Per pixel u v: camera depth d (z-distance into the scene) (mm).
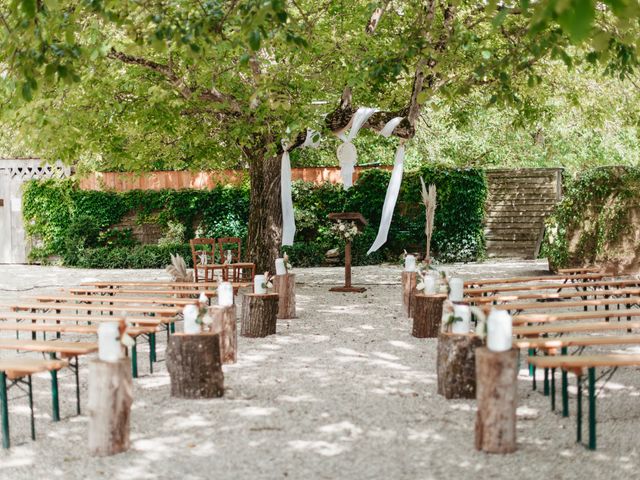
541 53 5996
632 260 11797
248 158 11703
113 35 7484
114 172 17359
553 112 13070
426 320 7086
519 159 19734
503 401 3756
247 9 5129
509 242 16734
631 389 5043
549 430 4160
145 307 6758
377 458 3729
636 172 11703
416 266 9023
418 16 7625
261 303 7238
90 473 3600
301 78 8602
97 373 3834
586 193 12062
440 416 4453
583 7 2391
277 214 11711
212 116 10281
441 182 16219
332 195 16656
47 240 17203
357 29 9070
